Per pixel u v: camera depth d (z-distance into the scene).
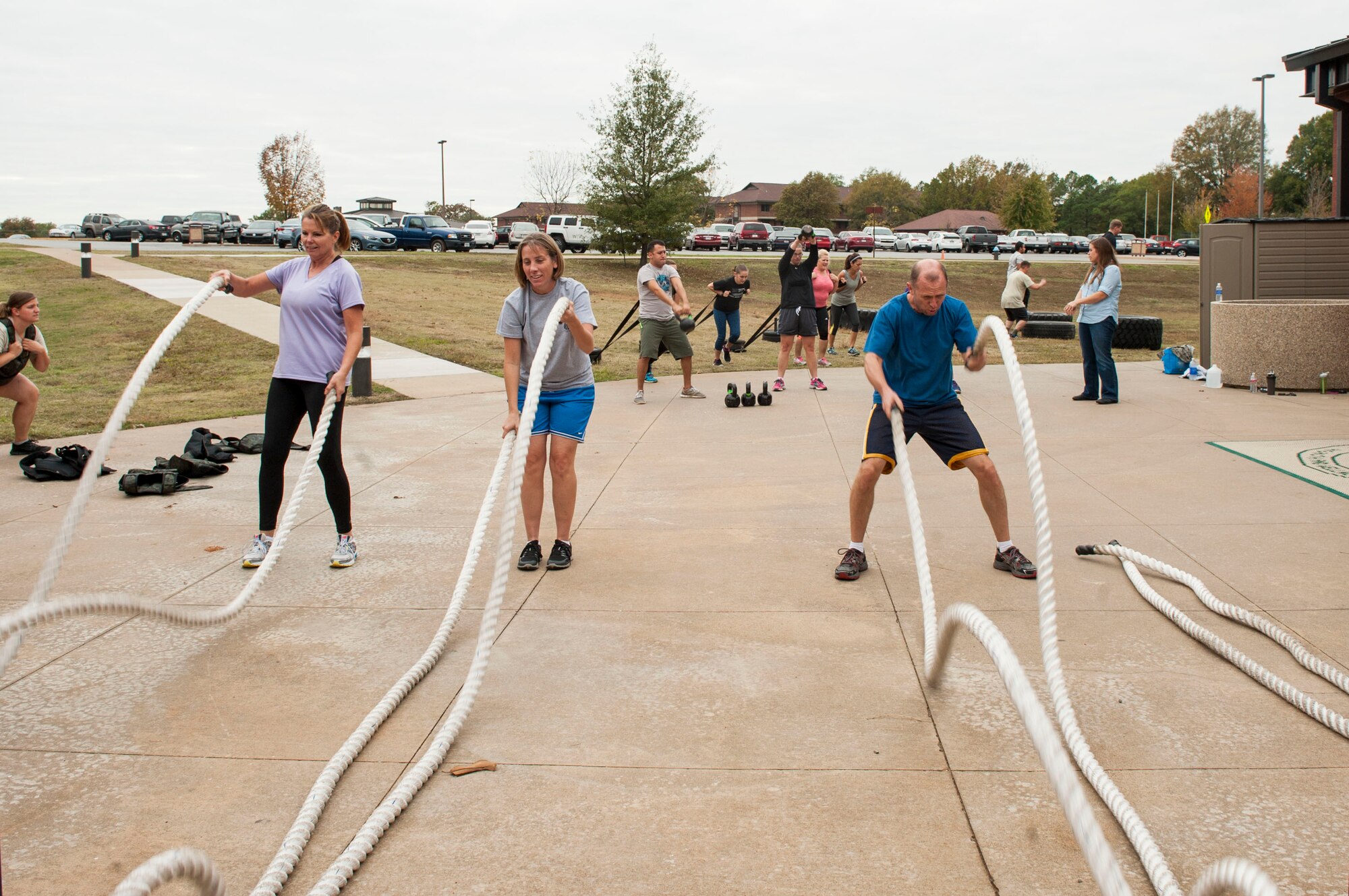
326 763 3.14
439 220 42.09
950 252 61.56
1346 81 12.98
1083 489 6.62
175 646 4.11
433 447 8.39
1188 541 5.39
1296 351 10.72
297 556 5.36
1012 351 3.82
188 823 2.80
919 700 3.55
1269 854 2.60
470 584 4.89
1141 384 11.68
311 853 2.66
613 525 5.93
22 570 5.07
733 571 5.04
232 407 10.73
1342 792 2.91
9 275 24.14
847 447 8.26
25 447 8.03
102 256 28.59
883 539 5.57
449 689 3.70
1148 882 2.49
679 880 2.52
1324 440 7.96
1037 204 90.25
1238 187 98.94
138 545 5.55
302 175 70.50
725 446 8.35
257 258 29.61
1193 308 34.16
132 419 9.96
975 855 2.62
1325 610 4.34
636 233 37.03
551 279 4.91
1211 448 7.77
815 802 2.88
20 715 3.47
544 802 2.90
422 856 2.64
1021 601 4.55
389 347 15.34
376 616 4.46
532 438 5.05
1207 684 3.67
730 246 55.22
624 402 10.80
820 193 89.94
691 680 3.74
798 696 3.59
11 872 2.55
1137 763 3.09
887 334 4.73
